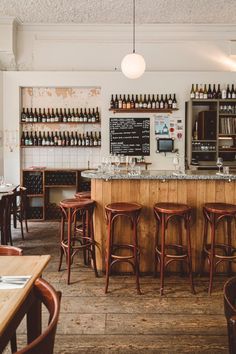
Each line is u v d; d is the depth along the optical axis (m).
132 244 3.89
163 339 2.58
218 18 6.47
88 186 6.85
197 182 3.88
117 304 3.14
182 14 6.27
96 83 6.68
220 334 2.64
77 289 3.47
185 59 6.90
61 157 7.05
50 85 6.71
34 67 6.87
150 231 3.90
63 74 6.68
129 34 6.86
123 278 3.79
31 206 6.96
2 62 6.80
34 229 6.00
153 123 6.72
